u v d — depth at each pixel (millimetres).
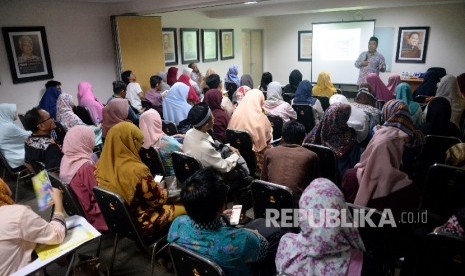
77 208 2098
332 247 1080
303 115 4109
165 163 2748
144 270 2178
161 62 6230
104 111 3592
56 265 2227
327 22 8172
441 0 5516
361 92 3484
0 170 3939
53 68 4820
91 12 5148
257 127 3184
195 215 1242
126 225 1832
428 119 3201
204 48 7633
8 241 1377
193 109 2459
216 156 2480
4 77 4301
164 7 4684
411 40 7238
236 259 1242
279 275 1172
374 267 1096
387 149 1762
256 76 9609
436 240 1312
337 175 2459
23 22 4395
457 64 6895
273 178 2037
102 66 5461
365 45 7785
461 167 1969
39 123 2543
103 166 1933
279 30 9148
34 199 3266
